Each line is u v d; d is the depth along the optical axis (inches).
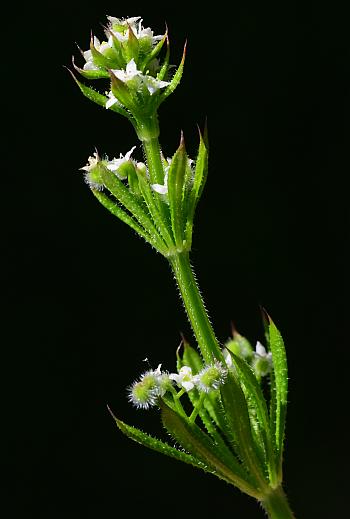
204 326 6.5
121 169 6.6
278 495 6.5
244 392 6.6
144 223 6.6
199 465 6.4
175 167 6.4
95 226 12.1
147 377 6.4
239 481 6.4
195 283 6.5
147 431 11.6
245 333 12.2
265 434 6.5
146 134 6.6
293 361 12.2
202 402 6.4
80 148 12.2
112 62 6.6
